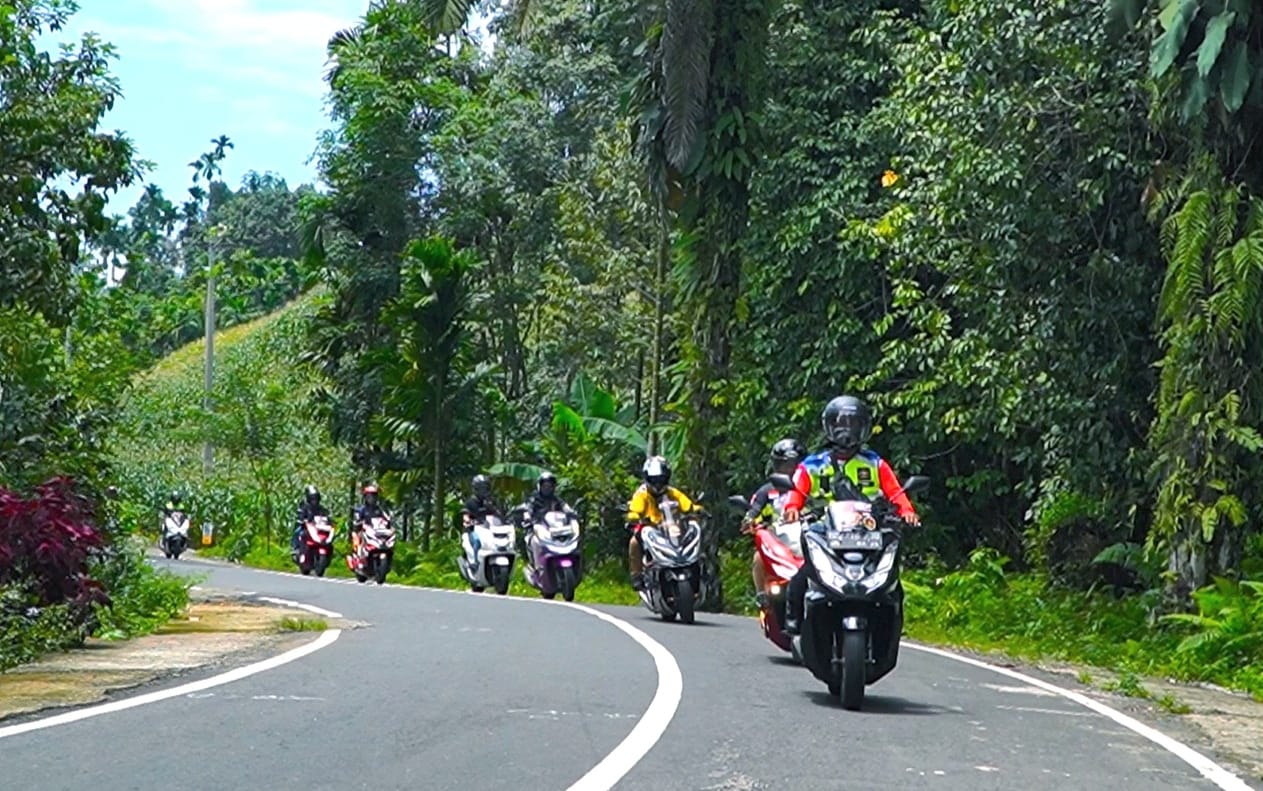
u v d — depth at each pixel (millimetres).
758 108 21906
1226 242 15148
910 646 15250
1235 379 15383
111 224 18297
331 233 38469
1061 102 18094
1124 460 19172
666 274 29078
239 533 46250
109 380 20406
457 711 8438
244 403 45375
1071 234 18781
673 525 16500
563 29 34875
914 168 19594
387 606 18031
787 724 8461
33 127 16750
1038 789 6891
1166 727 9500
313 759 6863
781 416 23891
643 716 8461
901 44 21562
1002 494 23609
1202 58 14391
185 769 6570
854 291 23016
